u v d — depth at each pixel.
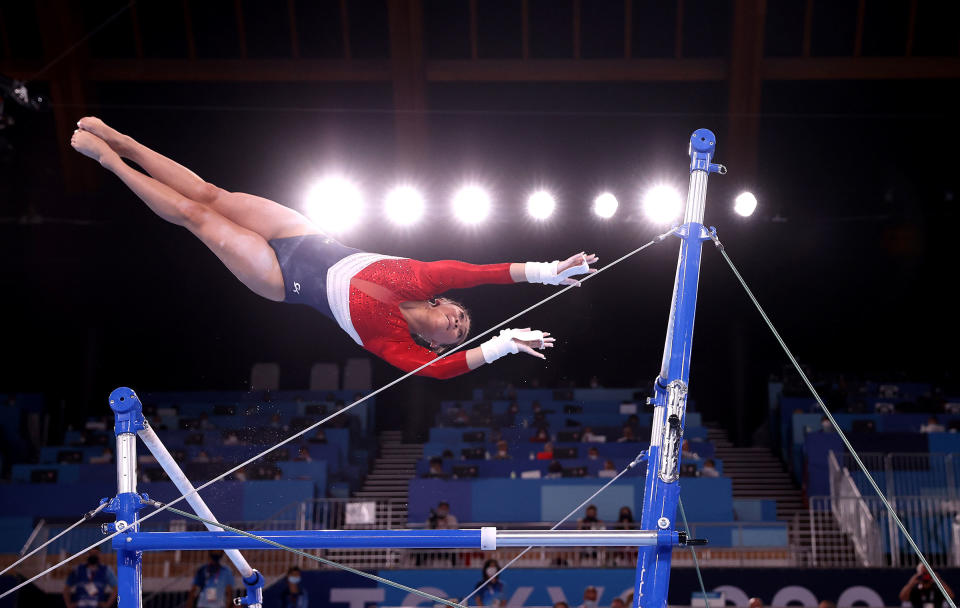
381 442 19.78
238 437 15.74
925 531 13.11
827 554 13.40
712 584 11.41
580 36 20.02
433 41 20.22
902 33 19.41
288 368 21.25
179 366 21.16
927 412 17.30
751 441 20.48
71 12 19.27
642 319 20.23
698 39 19.86
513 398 18.95
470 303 18.91
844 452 15.19
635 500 14.22
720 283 21.03
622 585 11.77
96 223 20.53
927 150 20.11
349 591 11.66
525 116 20.69
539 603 11.77
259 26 20.00
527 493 14.30
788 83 20.08
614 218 20.31
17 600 12.25
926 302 20.81
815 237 20.61
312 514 13.71
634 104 20.58
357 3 19.67
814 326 21.17
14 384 20.98
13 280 20.88
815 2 19.19
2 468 16.61
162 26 19.86
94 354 20.92
